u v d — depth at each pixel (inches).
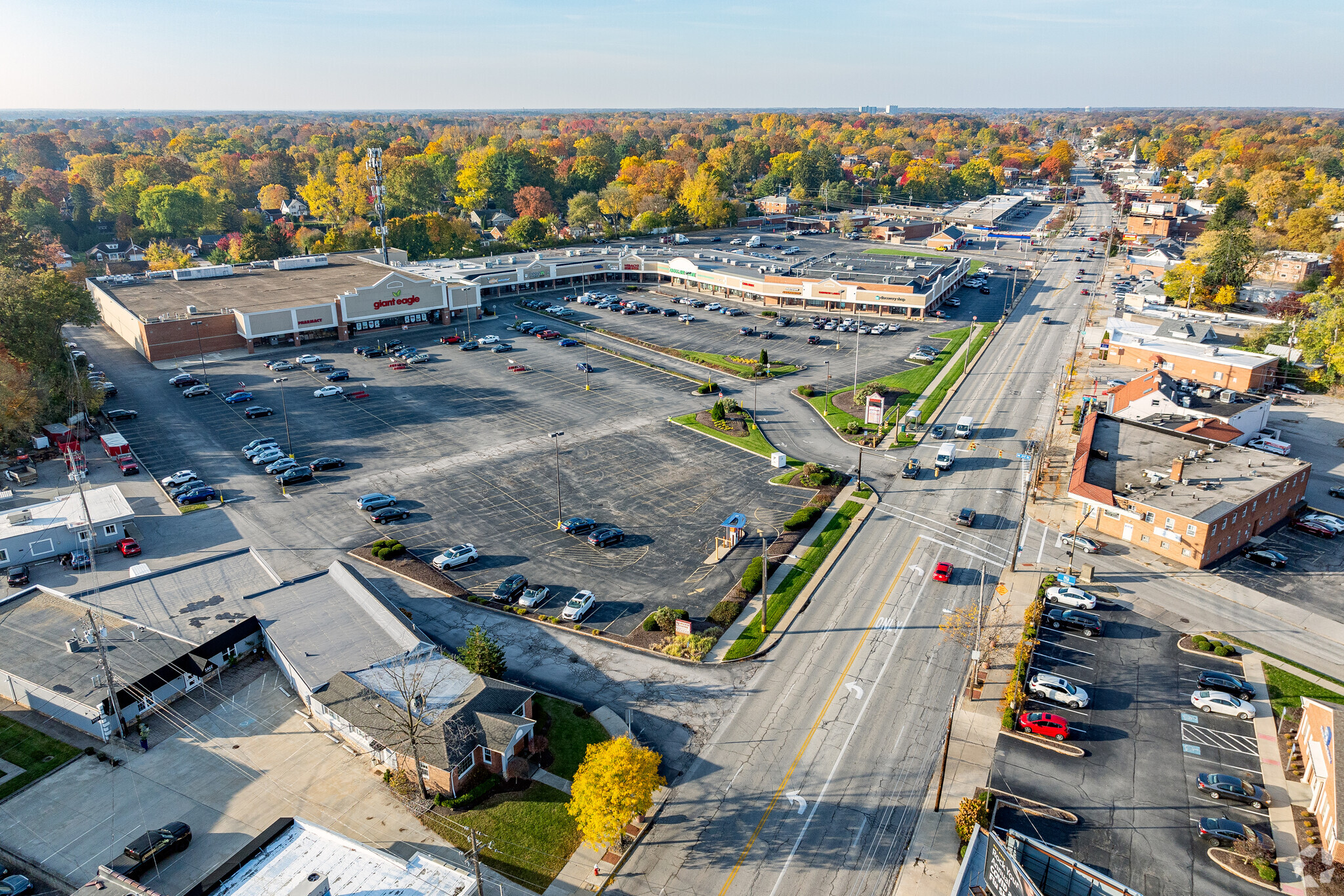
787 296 7209.6
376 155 7583.7
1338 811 1863.9
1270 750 2245.3
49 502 3442.4
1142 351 5388.8
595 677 2536.9
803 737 2289.6
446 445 4269.2
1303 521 3417.8
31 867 1879.9
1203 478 3435.0
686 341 6176.2
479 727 2167.8
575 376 5374.0
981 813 1984.5
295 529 3435.0
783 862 1903.3
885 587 3009.4
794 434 4446.4
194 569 3034.0
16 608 2792.8
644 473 3956.7
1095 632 2743.6
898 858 1913.1
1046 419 4628.4
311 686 2357.3
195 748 2265.0
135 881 1819.6
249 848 1777.8
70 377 4520.2
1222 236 7209.6
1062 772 2166.6
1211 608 2886.3
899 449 4259.4
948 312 7052.2
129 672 2411.4
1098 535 3390.7
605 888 1836.9
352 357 5689.0
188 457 4111.7
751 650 2655.0
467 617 2844.5
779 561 3164.4
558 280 7824.8
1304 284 7470.5
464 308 6653.5
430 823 2007.9
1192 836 1968.5
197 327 5570.9
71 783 2134.6
